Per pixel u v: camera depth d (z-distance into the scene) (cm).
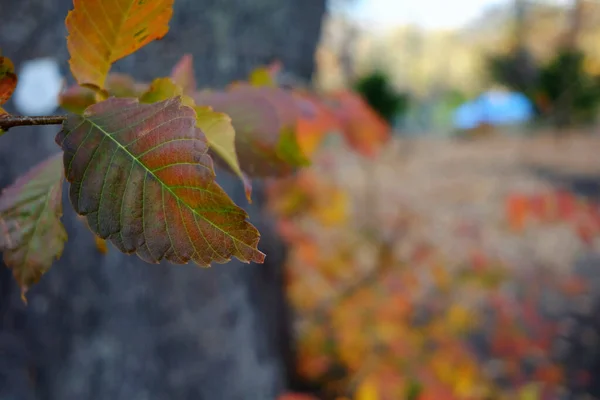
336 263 154
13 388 72
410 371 111
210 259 18
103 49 22
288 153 30
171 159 18
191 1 76
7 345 73
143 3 21
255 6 81
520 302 177
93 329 76
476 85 585
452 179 361
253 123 30
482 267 167
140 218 18
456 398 99
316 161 142
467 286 173
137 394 78
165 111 19
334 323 133
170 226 18
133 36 21
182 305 81
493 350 144
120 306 77
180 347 81
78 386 75
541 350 145
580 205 133
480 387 117
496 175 361
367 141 85
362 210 244
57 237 24
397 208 271
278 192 120
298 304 141
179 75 31
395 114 486
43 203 24
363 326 131
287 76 76
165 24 22
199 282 83
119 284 77
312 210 131
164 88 22
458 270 185
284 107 31
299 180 124
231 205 18
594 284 197
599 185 334
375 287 145
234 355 86
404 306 138
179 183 18
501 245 233
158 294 80
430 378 104
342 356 127
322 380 127
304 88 71
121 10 21
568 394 147
